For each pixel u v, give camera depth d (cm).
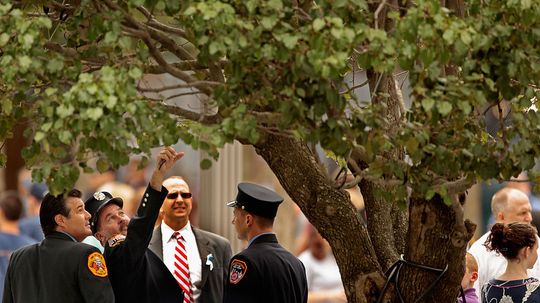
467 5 1462
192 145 1381
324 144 1423
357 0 1389
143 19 1703
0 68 1401
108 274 2066
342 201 1759
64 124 1333
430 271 1688
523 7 1387
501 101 1625
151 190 1992
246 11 1387
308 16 1400
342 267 1778
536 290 2109
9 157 3978
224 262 2352
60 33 1669
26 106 1515
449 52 1362
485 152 1465
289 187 1761
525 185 3656
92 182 3706
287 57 1349
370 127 1440
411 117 1474
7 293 2100
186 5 1388
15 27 1356
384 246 1817
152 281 2211
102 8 1462
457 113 1444
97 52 1470
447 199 1477
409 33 1341
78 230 2047
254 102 1423
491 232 2195
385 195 1539
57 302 2000
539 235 2902
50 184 1395
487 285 2173
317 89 1380
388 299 1736
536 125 1487
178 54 1572
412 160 1483
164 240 2312
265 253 2116
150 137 1387
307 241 3656
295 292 2139
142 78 1451
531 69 1436
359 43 1362
